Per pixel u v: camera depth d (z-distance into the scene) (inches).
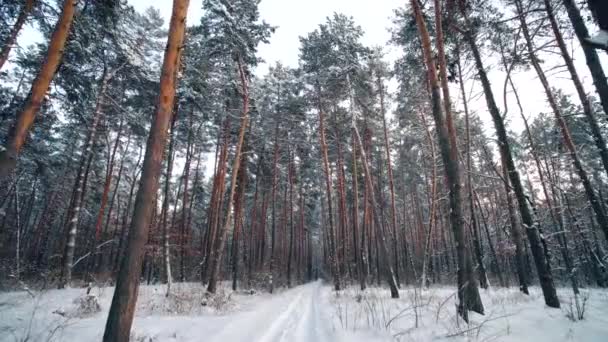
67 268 492.4
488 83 405.7
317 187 1422.2
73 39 477.1
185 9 239.5
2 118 506.3
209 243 813.2
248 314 395.2
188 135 898.7
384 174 1244.5
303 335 270.5
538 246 339.9
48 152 814.5
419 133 860.0
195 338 256.4
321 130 791.1
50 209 1040.2
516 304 341.1
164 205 658.8
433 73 331.3
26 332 257.8
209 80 717.3
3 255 773.3
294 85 868.0
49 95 511.5
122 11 550.9
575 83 403.2
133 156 1155.3
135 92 773.9
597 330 217.9
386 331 243.0
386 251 513.0
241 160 872.3
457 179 294.0
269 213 1656.0
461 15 441.4
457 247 277.3
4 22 419.2
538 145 891.4
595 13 97.7
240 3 628.4
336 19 732.7
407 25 551.8
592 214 854.5
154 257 757.9
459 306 257.3
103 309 371.6
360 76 710.5
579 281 775.1
